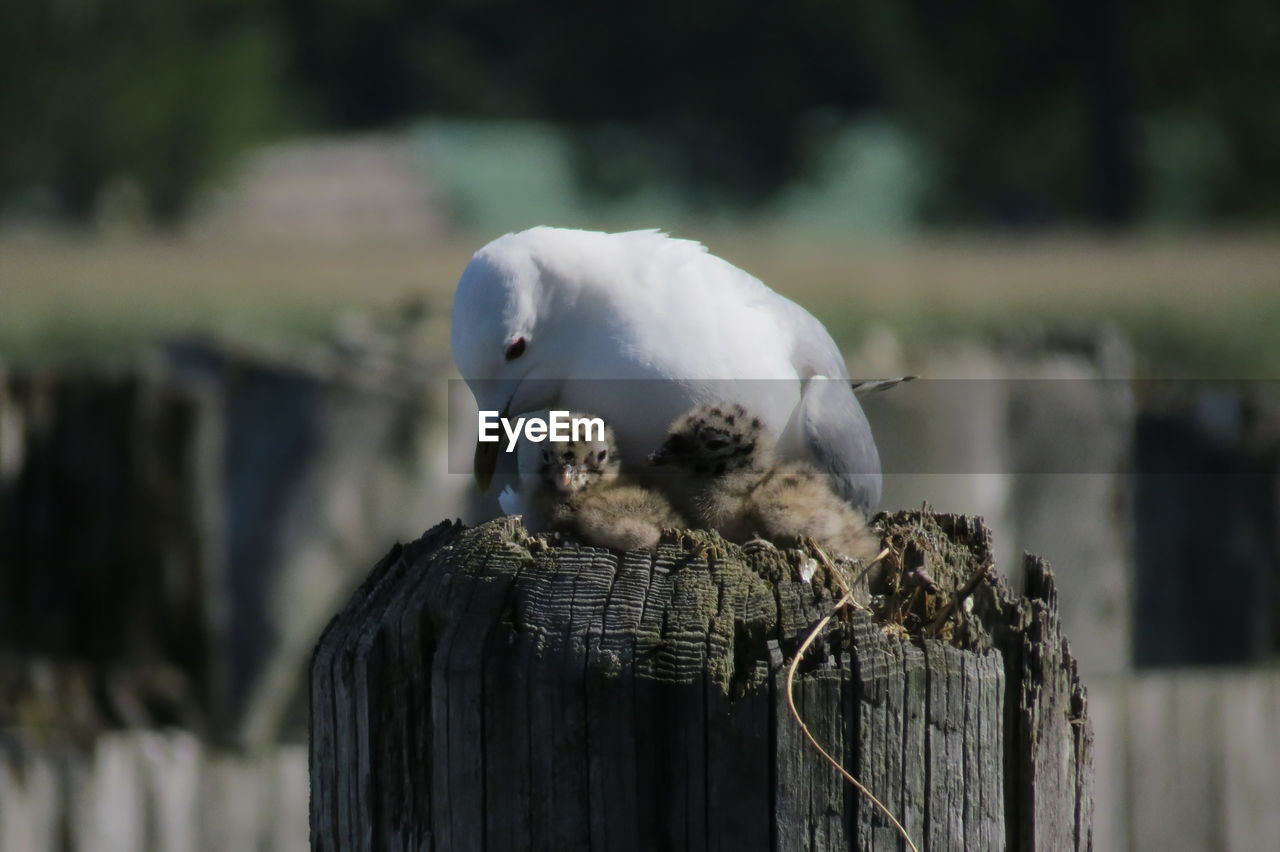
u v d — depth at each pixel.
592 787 5.50
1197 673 13.53
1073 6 81.56
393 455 16.14
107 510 15.04
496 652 5.60
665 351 8.20
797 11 96.44
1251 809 12.66
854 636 5.60
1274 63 80.25
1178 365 27.67
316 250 48.53
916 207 93.88
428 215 89.56
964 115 88.31
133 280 34.75
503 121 106.25
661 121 102.69
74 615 14.98
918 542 6.83
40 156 79.38
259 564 15.86
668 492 7.29
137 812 11.45
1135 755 12.38
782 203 101.75
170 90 81.38
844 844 5.51
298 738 15.72
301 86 105.38
